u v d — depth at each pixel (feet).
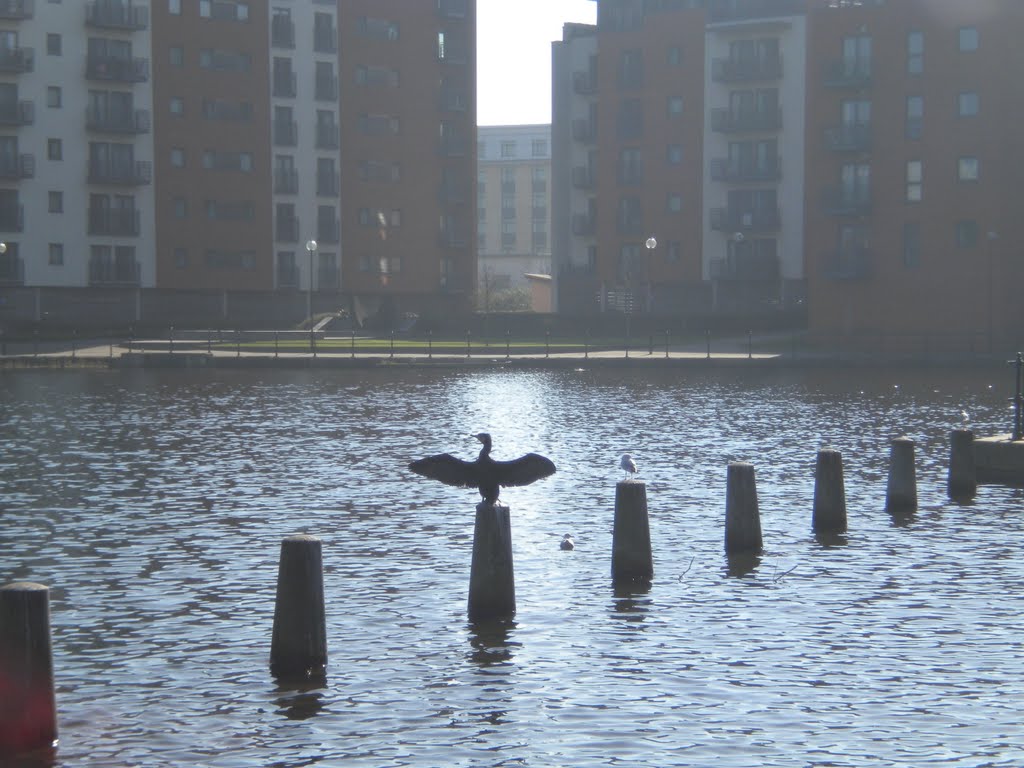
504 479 57.47
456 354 241.76
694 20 325.42
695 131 326.85
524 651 52.54
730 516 71.15
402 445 118.62
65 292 299.99
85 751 42.04
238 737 43.34
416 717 45.11
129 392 177.78
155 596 61.67
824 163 277.03
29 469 102.78
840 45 275.39
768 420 139.64
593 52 347.97
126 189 307.17
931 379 198.08
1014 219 261.24
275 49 322.34
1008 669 50.19
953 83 261.03
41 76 296.92
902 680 48.93
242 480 97.30
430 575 65.87
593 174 348.79
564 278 349.00
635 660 51.37
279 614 49.70
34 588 41.81
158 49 309.22
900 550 71.82
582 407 155.22
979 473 95.76
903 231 266.77
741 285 321.73
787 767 40.63
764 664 50.88
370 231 336.70
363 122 335.06
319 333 290.35
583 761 41.16
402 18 338.13
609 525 79.56
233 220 318.86
